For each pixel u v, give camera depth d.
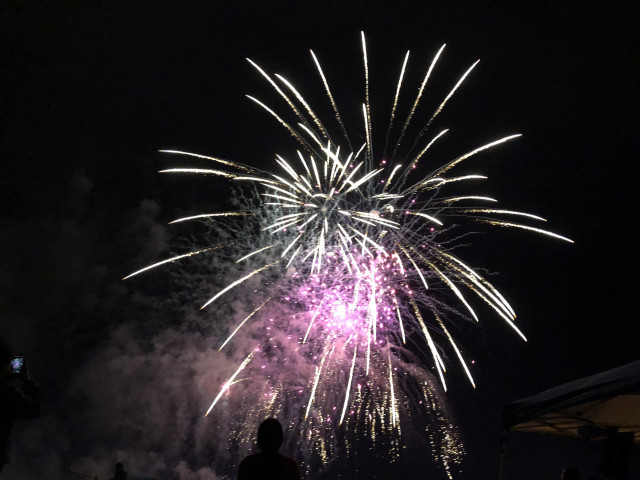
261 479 4.19
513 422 5.99
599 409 6.29
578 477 5.75
